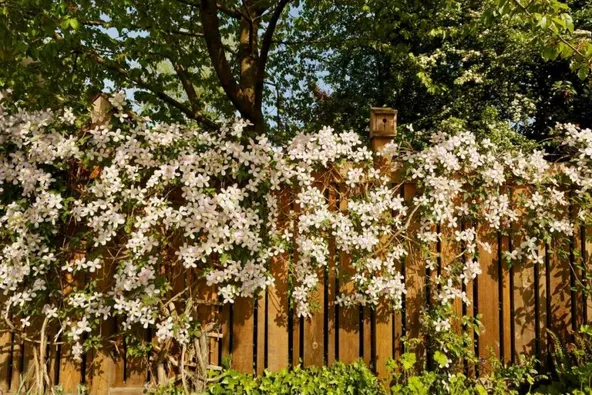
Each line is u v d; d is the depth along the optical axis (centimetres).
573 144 338
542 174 331
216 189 312
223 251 297
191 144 304
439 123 706
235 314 315
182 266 310
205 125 511
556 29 260
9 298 301
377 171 315
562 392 297
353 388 291
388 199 310
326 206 308
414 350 318
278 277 318
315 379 295
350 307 320
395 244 319
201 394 293
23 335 297
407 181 325
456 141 319
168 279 309
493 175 318
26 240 292
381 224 314
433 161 315
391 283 307
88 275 308
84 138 298
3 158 299
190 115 506
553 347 331
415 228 324
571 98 625
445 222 326
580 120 648
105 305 296
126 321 286
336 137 314
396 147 319
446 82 739
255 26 505
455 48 721
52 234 300
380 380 310
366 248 309
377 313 321
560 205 337
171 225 293
